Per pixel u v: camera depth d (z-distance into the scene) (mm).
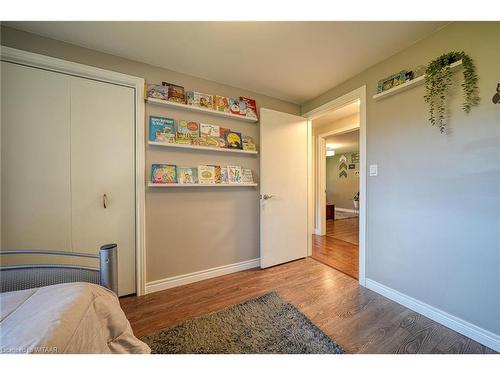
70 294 796
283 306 1694
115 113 1803
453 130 1407
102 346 761
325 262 2684
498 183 1229
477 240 1313
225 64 1926
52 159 1600
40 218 1574
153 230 1953
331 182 7871
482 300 1294
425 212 1564
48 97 1579
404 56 1694
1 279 955
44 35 1526
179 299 1823
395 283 1773
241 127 2420
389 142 1798
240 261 2447
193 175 2105
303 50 1721
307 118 2812
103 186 1768
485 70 1266
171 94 1960
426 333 1388
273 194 2531
